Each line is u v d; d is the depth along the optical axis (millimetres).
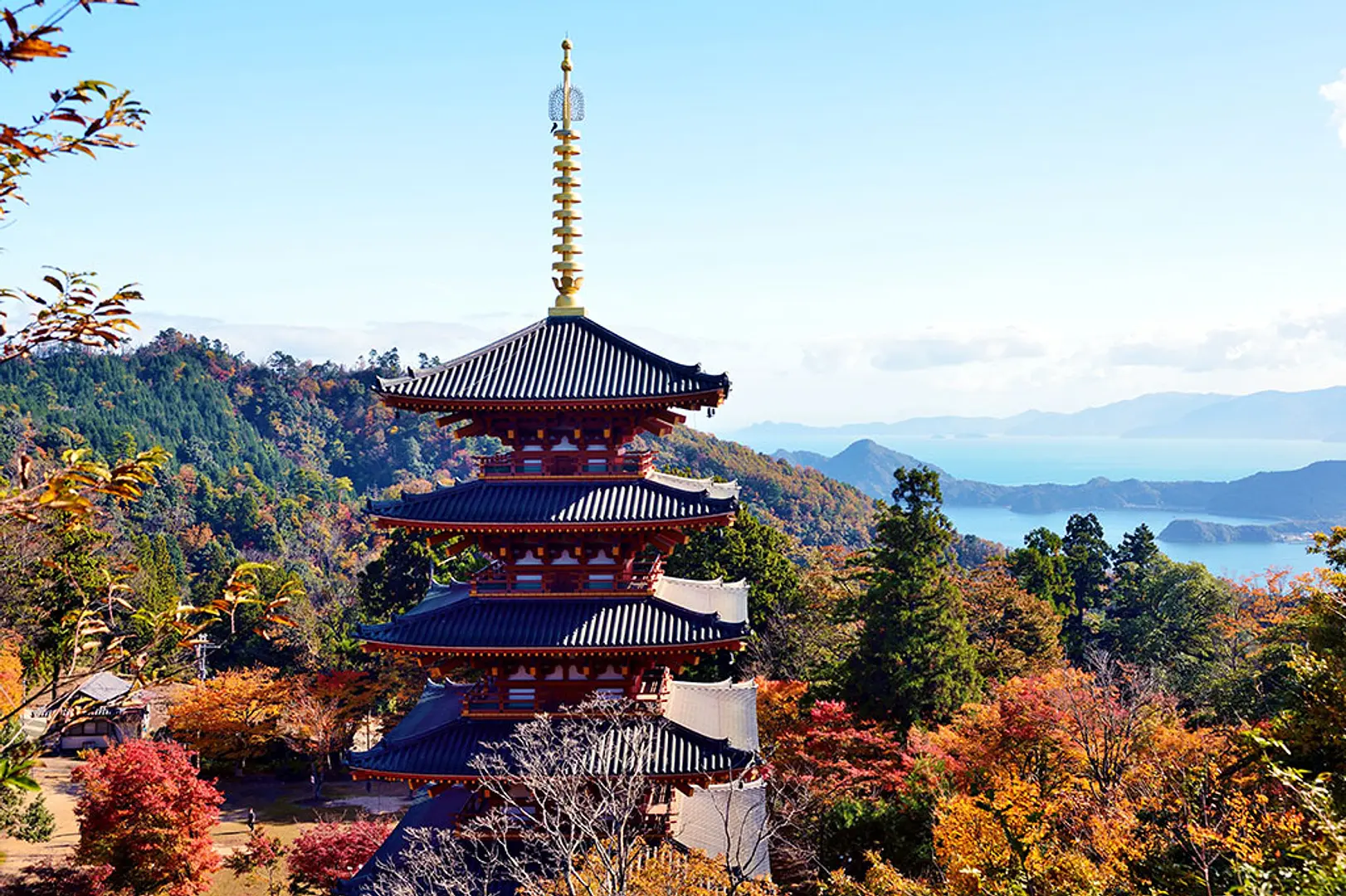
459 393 31562
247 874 54969
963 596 84938
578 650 30750
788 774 47969
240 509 191000
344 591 143375
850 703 61438
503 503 32156
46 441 196375
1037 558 93625
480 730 32125
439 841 31562
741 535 79125
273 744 76438
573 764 28422
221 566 114250
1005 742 45031
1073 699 44375
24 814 57469
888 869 34750
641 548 33312
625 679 32312
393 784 73688
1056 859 30062
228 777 75000
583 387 31750
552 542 32688
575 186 35438
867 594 65438
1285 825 28406
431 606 36062
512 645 30828
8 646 48562
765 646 72375
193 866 49250
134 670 11883
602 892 25188
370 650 31250
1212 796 32688
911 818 42906
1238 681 61875
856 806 44688
